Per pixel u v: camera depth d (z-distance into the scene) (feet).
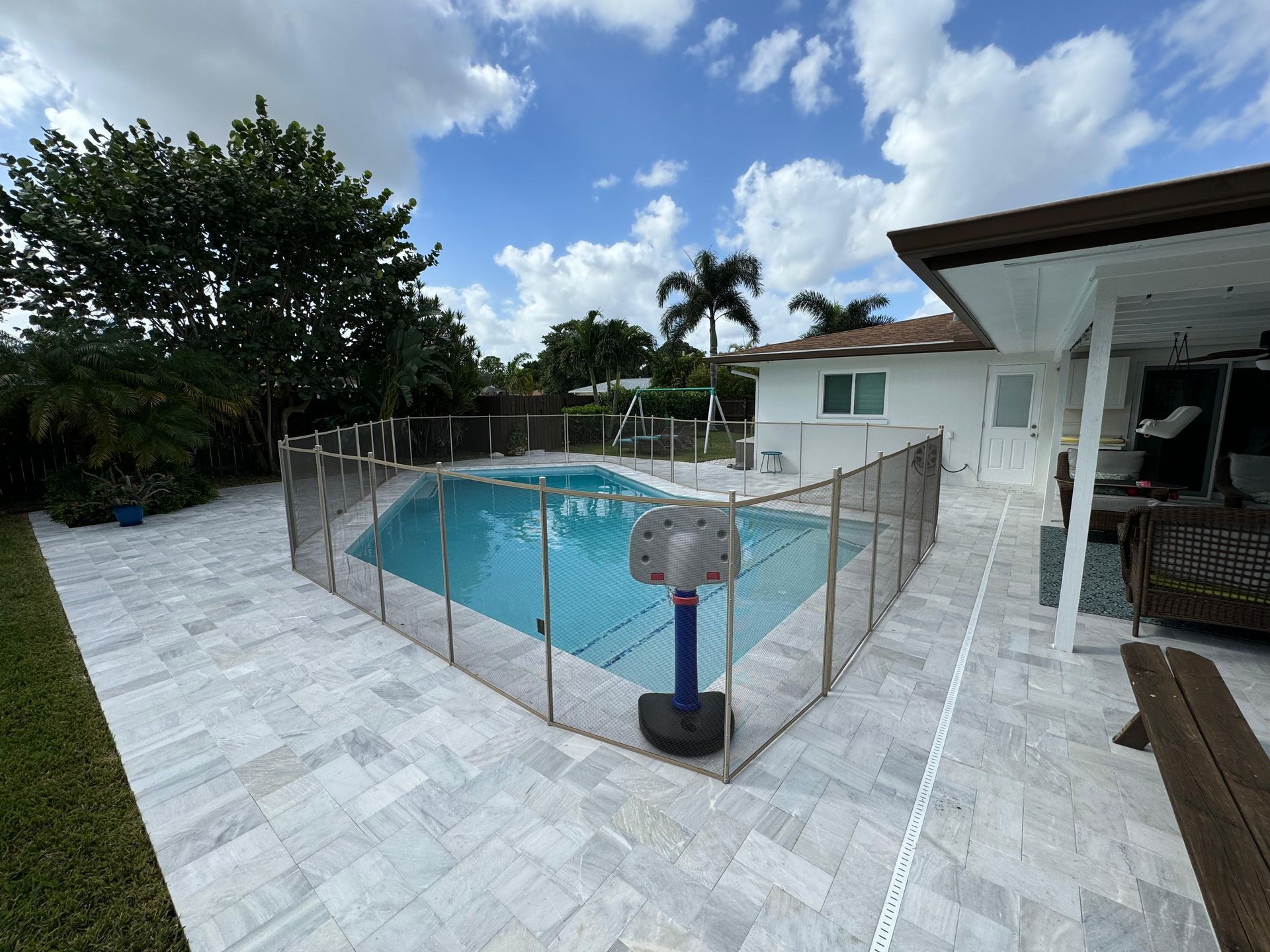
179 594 17.93
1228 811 5.54
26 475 34.24
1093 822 7.86
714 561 9.57
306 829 7.96
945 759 9.30
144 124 39.55
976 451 35.65
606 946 6.17
